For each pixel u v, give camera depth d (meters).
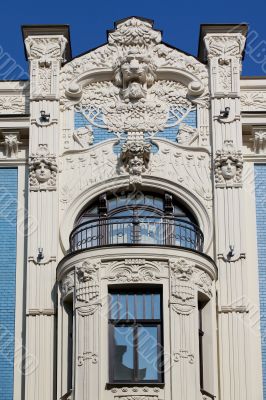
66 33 34.34
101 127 33.09
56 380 29.14
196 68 33.81
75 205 31.77
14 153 32.91
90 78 33.75
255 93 33.81
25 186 32.38
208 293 29.86
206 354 29.42
